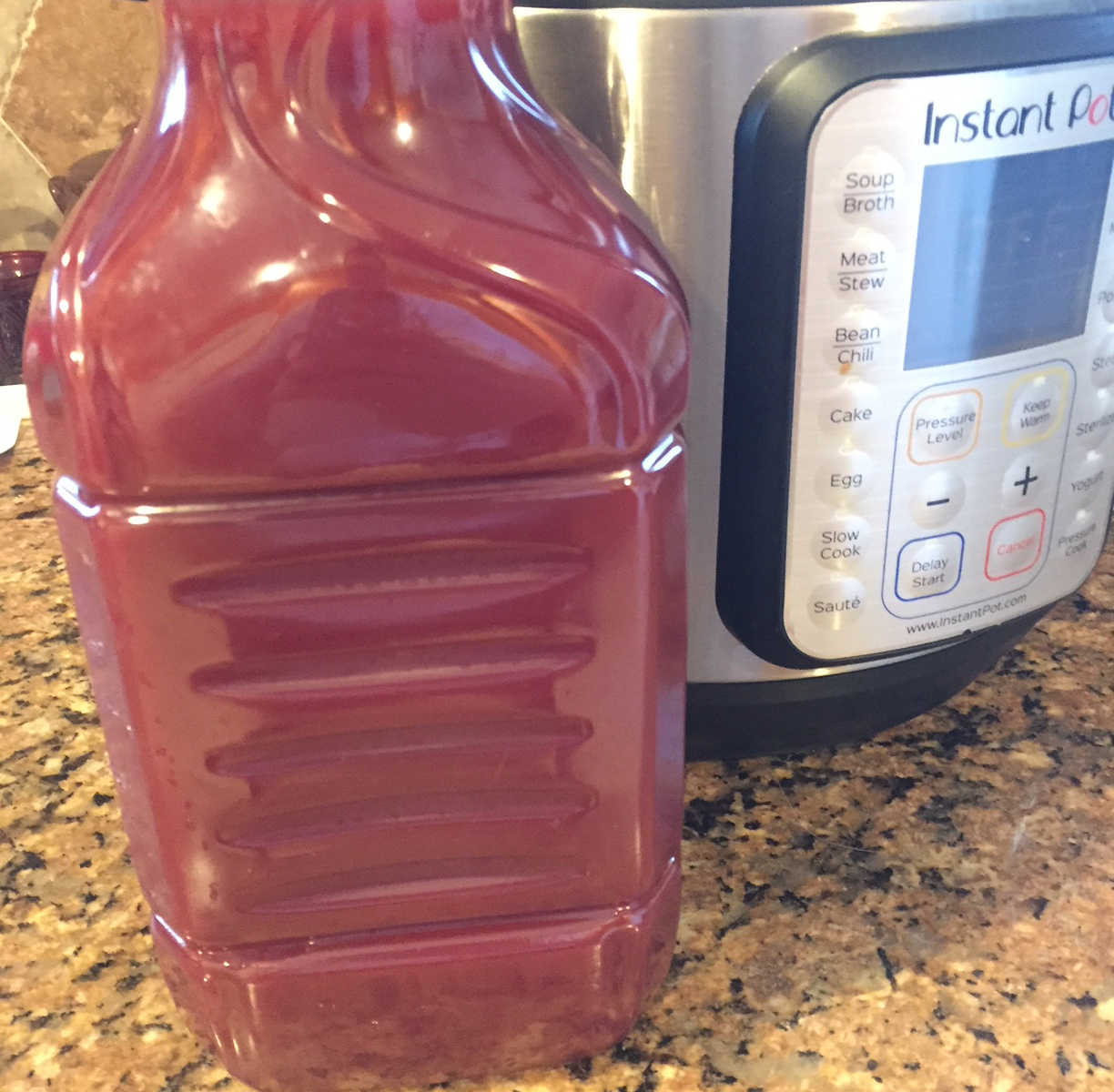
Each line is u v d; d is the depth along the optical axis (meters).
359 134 0.25
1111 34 0.33
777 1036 0.35
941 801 0.45
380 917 0.33
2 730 0.51
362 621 0.28
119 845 0.44
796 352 0.34
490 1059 0.35
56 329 0.25
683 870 0.42
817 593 0.38
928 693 0.46
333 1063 0.34
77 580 0.29
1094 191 0.35
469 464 0.26
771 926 0.39
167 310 0.24
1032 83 0.32
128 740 0.30
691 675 0.41
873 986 0.37
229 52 0.25
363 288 0.24
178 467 0.25
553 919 0.34
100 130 0.85
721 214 0.33
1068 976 0.37
